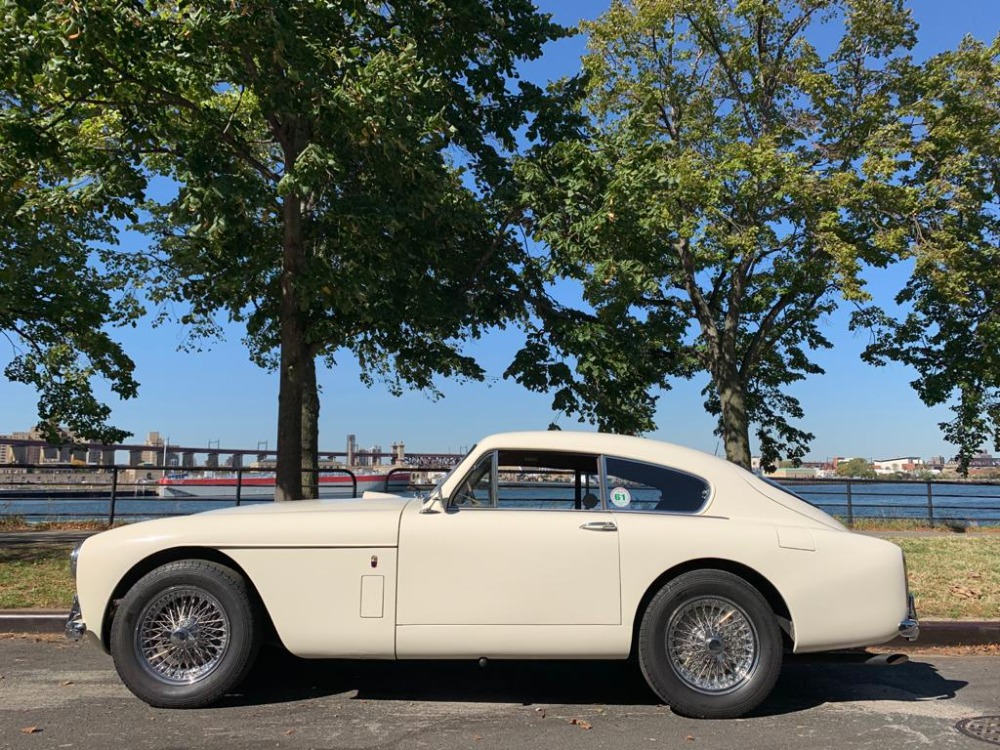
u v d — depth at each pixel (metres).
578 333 10.63
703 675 4.81
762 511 5.07
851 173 14.39
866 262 15.05
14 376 12.16
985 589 8.33
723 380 17.48
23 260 11.23
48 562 9.45
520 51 10.90
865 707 5.09
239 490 14.09
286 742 4.26
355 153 8.81
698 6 16.77
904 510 18.62
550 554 4.81
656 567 4.82
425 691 5.32
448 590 4.79
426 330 10.70
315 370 13.07
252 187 8.23
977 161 15.72
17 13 7.23
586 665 6.03
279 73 8.14
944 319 16.73
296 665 5.88
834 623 4.81
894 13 15.92
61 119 8.64
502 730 4.54
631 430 11.56
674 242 16.69
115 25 7.61
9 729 4.43
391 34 9.91
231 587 4.82
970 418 17.12
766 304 17.69
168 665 4.85
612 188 9.78
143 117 8.94
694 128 17.47
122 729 4.44
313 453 12.91
